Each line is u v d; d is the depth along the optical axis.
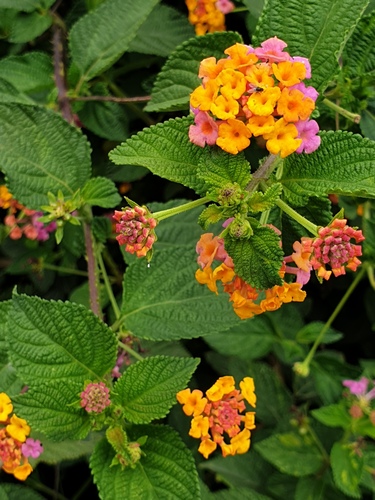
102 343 0.22
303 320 0.37
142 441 0.22
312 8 0.20
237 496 0.29
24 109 0.24
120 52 0.27
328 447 0.32
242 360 0.35
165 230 0.28
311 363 0.33
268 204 0.18
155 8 0.29
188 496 0.22
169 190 0.33
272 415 0.34
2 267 0.35
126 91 0.33
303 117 0.18
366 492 0.32
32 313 0.21
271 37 0.21
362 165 0.18
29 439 0.22
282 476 0.31
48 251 0.33
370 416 0.29
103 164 0.32
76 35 0.27
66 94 0.28
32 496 0.31
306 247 0.17
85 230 0.26
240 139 0.18
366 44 0.25
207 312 0.24
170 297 0.25
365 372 0.31
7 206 0.31
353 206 0.30
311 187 0.19
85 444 0.26
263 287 0.18
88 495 0.37
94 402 0.21
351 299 0.38
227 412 0.22
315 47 0.21
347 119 0.26
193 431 0.22
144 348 0.30
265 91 0.17
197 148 0.19
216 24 0.29
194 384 0.35
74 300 0.31
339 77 0.25
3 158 0.24
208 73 0.18
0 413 0.21
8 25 0.29
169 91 0.25
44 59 0.28
